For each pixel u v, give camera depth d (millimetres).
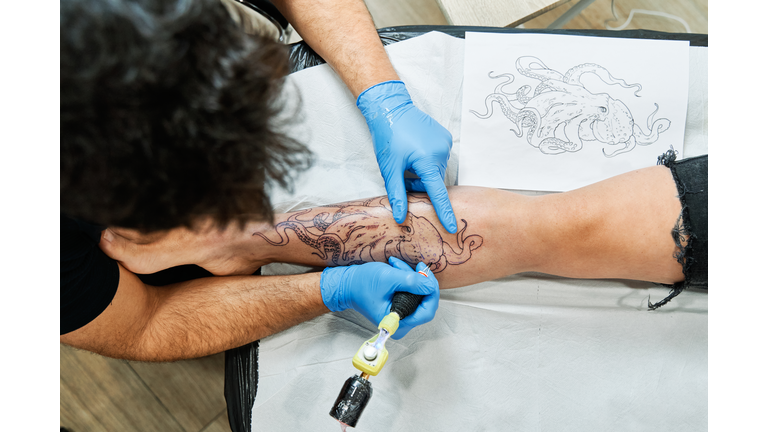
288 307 1045
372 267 982
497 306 1106
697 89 1140
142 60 479
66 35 471
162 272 1148
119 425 1493
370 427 1067
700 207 908
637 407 1061
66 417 1479
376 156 1100
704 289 1072
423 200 1045
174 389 1511
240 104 547
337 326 1105
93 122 500
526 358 1086
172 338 1008
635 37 1153
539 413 1066
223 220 654
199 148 542
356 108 1160
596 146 1138
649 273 980
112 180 545
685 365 1066
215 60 521
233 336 1044
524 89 1151
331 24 1091
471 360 1087
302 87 1163
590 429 1062
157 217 612
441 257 1015
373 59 1086
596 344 1087
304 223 1035
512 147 1146
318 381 1076
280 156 657
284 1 1098
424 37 1168
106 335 921
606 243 938
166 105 508
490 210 991
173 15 491
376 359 771
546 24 1778
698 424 1051
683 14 1719
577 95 1146
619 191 945
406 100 1085
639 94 1141
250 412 1076
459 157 1151
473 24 1254
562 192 1090
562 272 1030
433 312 977
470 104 1156
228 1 627
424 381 1079
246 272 1131
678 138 1133
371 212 1035
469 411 1069
